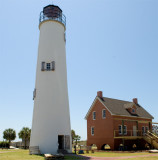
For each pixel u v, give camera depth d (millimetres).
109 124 32875
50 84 21984
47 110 21219
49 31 23781
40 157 17422
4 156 18141
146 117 40438
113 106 35688
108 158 17922
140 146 35719
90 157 18531
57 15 24797
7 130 47156
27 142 45125
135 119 37656
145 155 21375
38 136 20656
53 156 16125
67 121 22094
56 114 21266
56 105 21531
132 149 33000
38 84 22438
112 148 31438
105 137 33000
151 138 33219
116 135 32438
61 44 24078
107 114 33656
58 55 23281
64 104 22234
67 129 21781
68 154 20109
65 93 22797
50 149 20156
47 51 23078
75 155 19562
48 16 24562
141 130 36750
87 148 26547
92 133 35656
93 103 36469
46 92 21750
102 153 25250
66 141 21219
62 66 23391
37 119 21250
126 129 34969
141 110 42438
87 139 36000
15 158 16609
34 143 20734
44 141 20359
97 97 36000
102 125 34031
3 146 41438
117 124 33344
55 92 21875
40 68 22797
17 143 47062
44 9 25141
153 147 33000
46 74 22312
